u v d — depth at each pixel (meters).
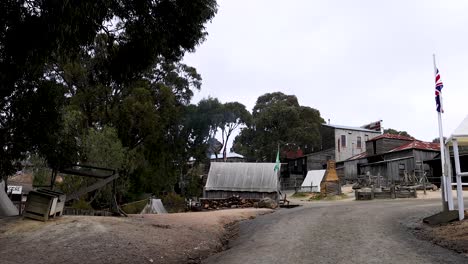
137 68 11.77
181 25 10.98
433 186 31.92
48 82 10.54
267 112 59.41
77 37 8.66
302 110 61.19
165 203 34.88
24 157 10.50
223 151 68.31
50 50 8.47
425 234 10.66
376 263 7.70
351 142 59.94
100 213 16.33
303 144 58.38
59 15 7.56
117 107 37.53
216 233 13.54
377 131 62.41
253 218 18.39
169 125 46.62
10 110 9.77
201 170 62.25
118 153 26.97
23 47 8.09
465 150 32.25
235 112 64.44
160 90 42.41
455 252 8.30
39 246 9.23
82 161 16.88
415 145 39.94
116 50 11.71
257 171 31.78
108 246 9.62
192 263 9.56
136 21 10.60
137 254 9.38
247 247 10.54
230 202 28.73
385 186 32.47
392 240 9.96
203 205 29.30
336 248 9.34
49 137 10.88
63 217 12.27
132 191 39.75
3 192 15.03
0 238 9.76
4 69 8.41
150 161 43.06
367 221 13.61
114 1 9.84
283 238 11.34
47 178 24.53
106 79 12.59
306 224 13.84
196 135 54.31
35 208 11.56
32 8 7.87
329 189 35.53
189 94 49.00
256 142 60.53
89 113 37.34
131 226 12.12
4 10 7.70
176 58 12.16
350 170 49.69
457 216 11.70
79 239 9.90
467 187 30.56
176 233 12.17
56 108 10.94
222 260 9.11
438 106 12.98
